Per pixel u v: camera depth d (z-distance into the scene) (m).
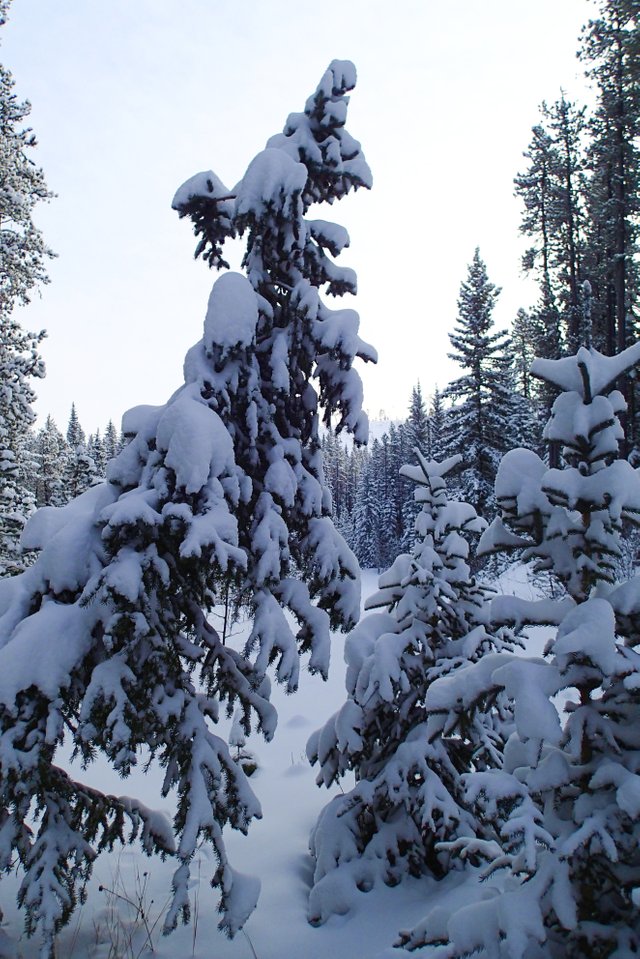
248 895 4.88
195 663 5.38
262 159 5.60
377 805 6.42
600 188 28.08
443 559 7.19
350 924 5.57
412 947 3.84
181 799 4.80
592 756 3.56
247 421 5.48
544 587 18.17
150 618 4.62
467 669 3.96
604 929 3.24
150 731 4.76
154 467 5.01
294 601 5.71
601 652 3.26
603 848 3.16
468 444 28.83
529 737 3.19
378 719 6.91
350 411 5.95
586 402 3.86
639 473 3.73
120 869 6.87
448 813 5.95
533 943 3.33
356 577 6.21
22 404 14.41
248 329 5.27
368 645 6.99
